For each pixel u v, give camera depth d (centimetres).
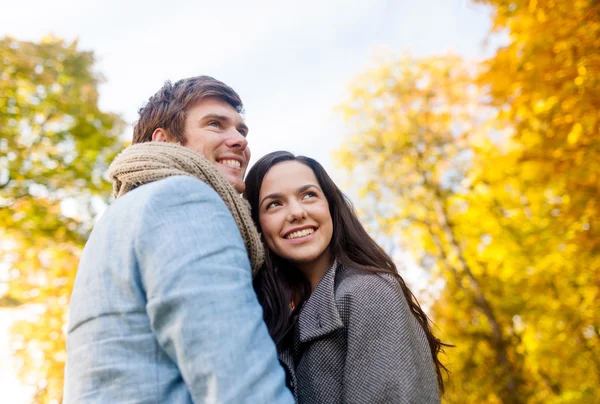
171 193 96
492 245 1112
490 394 1127
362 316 137
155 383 83
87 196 889
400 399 123
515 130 595
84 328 90
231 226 99
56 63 866
